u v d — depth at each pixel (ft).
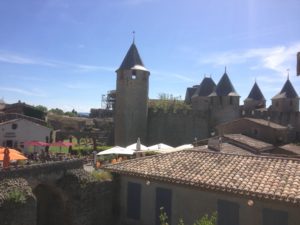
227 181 53.78
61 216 65.26
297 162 56.59
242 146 118.21
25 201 52.44
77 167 67.56
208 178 56.13
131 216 66.13
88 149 159.94
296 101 242.17
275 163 57.72
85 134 199.11
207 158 65.16
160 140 214.48
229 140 123.65
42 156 104.68
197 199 56.34
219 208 53.67
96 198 65.31
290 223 46.98
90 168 91.40
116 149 105.40
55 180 63.21
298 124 219.00
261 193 48.34
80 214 62.95
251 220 50.34
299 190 47.47
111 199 68.13
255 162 59.47
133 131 197.98
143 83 200.54
